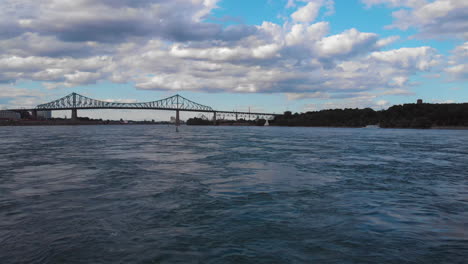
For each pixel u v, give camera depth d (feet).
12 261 15.40
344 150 85.46
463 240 18.40
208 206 25.50
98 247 17.13
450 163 56.18
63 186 33.19
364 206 25.79
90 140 134.00
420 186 34.50
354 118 645.10
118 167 48.32
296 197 28.84
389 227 20.61
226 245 17.56
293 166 51.11
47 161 56.13
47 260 15.56
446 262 15.55
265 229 20.12
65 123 634.43
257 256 16.17
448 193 30.96
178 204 26.03
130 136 181.98
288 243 17.87
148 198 28.02
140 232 19.47
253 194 29.99
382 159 62.69
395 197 29.01
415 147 99.35
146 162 55.11
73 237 18.52
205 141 131.13
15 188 32.12
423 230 20.08
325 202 27.04
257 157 65.36
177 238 18.52
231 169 47.19
